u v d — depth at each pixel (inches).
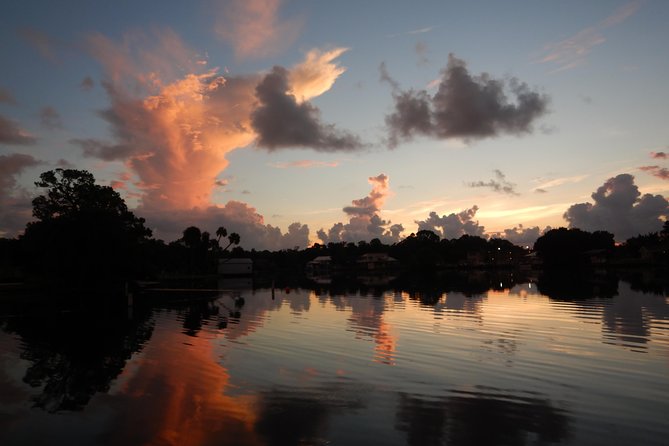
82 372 455.8
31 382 421.1
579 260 4333.2
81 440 288.2
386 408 341.7
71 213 1987.0
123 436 293.6
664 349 542.6
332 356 517.7
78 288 1796.3
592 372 441.4
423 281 2191.2
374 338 630.5
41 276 2010.3
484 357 507.2
